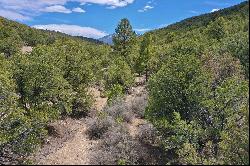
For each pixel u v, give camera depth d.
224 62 25.94
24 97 25.77
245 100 19.30
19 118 21.41
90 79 32.41
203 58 27.89
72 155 21.22
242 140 16.86
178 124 18.91
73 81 31.33
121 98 32.12
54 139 24.23
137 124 27.66
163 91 21.17
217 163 16.59
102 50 70.88
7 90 22.53
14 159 20.30
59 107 27.81
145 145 22.34
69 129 26.70
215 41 56.84
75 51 32.66
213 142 19.42
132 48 63.69
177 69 21.22
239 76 24.72
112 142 21.62
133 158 19.34
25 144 20.55
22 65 25.66
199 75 21.00
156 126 20.45
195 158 17.00
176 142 19.17
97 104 36.62
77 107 31.47
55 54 30.64
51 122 26.64
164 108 21.33
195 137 18.84
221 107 19.16
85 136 25.12
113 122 25.73
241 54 26.95
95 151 21.23
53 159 20.42
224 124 19.23
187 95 20.66
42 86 25.66
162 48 49.78
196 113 20.64
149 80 22.72
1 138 19.98
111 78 42.25
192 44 39.91
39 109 25.52
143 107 30.23
